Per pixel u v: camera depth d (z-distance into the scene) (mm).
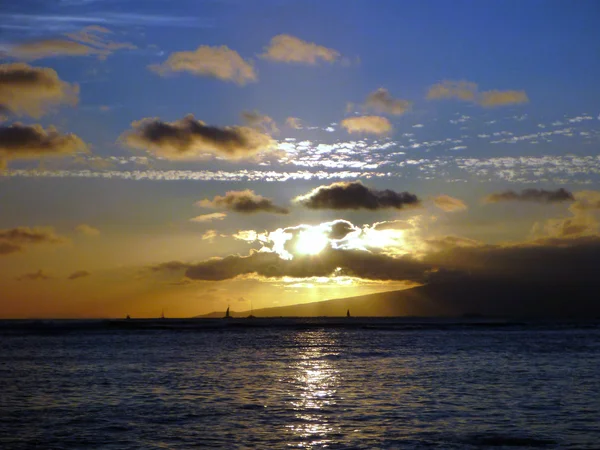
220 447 34875
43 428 39781
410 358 90688
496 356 93562
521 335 168750
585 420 41469
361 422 41125
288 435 37562
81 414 44344
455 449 34188
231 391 55531
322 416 43312
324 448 34562
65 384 60844
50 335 173625
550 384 59312
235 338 156375
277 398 51312
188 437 37188
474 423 40688
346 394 53344
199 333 188750
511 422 40906
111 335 174000
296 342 136875
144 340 145875
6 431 38969
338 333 188625
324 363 83188
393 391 55062
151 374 69375
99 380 63906
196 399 50938
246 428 39469
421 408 46250
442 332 194375
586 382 60750
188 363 83312
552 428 39125
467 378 64500
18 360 89250
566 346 116875
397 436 37156
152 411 45438
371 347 117562
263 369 75125
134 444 35656
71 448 34875
